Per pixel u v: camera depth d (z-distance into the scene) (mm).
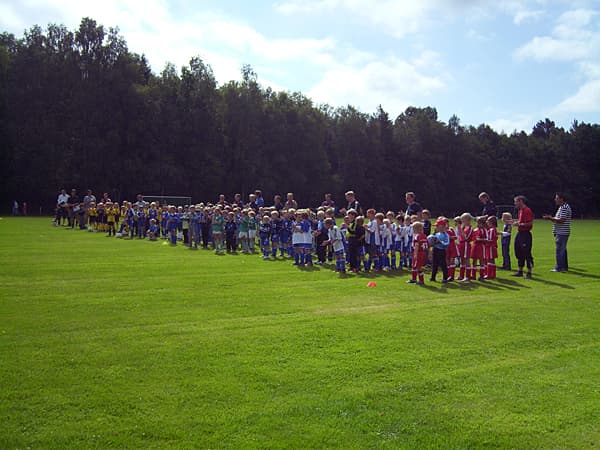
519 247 15734
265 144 76750
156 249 22328
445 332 8758
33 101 59250
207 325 8961
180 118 67125
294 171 77500
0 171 58375
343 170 91312
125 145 61938
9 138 57562
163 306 10422
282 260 19500
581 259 20625
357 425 5215
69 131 59906
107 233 30641
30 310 9844
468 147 100062
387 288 13289
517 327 9203
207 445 4770
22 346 7582
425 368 6906
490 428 5219
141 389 6027
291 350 7566
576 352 7754
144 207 29281
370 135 93750
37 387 6035
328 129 93562
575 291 13156
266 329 8742
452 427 5227
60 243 23469
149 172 60906
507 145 104812
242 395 5895
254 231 22797
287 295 11922
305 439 4902
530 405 5789
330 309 10484
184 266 16734
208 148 68688
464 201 98250
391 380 6445
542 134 150250
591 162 106750
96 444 4762
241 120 72688
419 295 12352
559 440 5012
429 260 18266
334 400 5801
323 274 15805
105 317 9398
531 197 102938
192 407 5566
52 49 61625
